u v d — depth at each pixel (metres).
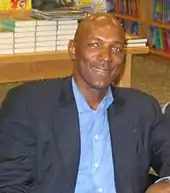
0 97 3.44
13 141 1.58
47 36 2.49
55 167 1.56
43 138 1.56
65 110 1.59
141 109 1.69
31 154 1.58
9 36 2.39
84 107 1.60
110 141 1.63
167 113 1.78
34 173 1.59
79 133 1.58
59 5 2.79
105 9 3.05
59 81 1.66
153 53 6.60
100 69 1.56
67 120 1.58
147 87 5.47
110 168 1.61
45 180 1.57
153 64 6.39
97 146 1.60
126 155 1.63
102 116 1.62
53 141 1.57
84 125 1.59
